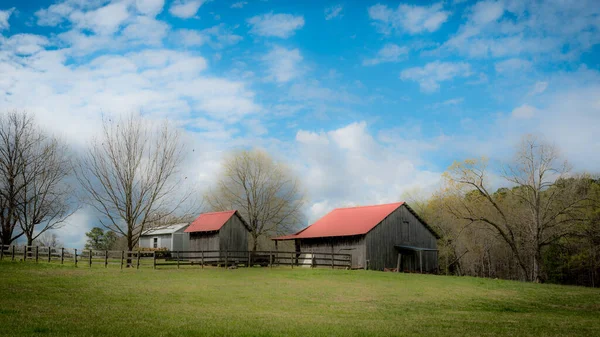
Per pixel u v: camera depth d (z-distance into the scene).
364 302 22.33
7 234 46.12
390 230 46.69
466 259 63.22
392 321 16.53
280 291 24.86
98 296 19.92
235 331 13.07
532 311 22.19
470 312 20.53
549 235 49.91
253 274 33.06
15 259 37.56
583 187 49.12
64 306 16.70
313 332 13.34
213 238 45.69
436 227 64.00
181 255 50.75
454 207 56.03
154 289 23.11
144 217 40.47
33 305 16.48
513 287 32.44
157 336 11.92
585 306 24.59
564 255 54.31
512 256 63.97
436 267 50.56
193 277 29.55
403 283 31.61
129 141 40.22
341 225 47.78
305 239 49.81
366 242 44.22
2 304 16.38
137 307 17.44
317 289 26.36
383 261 45.34
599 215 46.88
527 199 48.19
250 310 18.22
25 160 47.34
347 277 33.47
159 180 40.88
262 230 62.56
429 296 25.78
